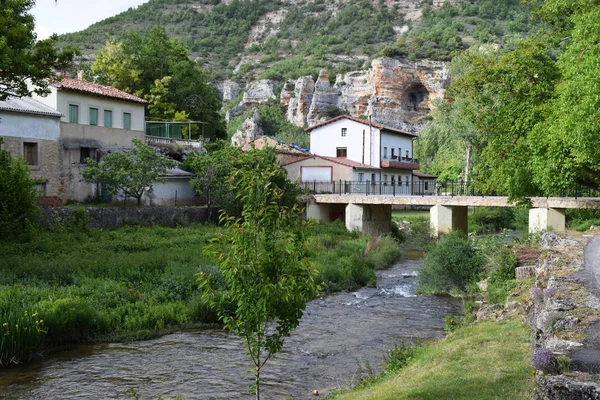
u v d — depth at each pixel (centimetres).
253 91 15100
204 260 2559
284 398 1226
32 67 2434
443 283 2520
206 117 6031
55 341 1648
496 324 1345
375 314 2083
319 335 1777
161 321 1859
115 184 3612
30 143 3619
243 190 841
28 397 1238
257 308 804
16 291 1794
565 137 1833
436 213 4034
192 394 1261
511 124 2466
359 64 15525
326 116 13188
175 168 4516
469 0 17538
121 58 5741
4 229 2714
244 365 1475
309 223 852
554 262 1555
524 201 2595
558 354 775
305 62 16238
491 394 833
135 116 4512
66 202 3825
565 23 2522
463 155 6594
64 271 2186
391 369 1238
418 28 16950
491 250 2466
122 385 1322
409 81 12656
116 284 2114
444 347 1209
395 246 3994
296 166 5569
